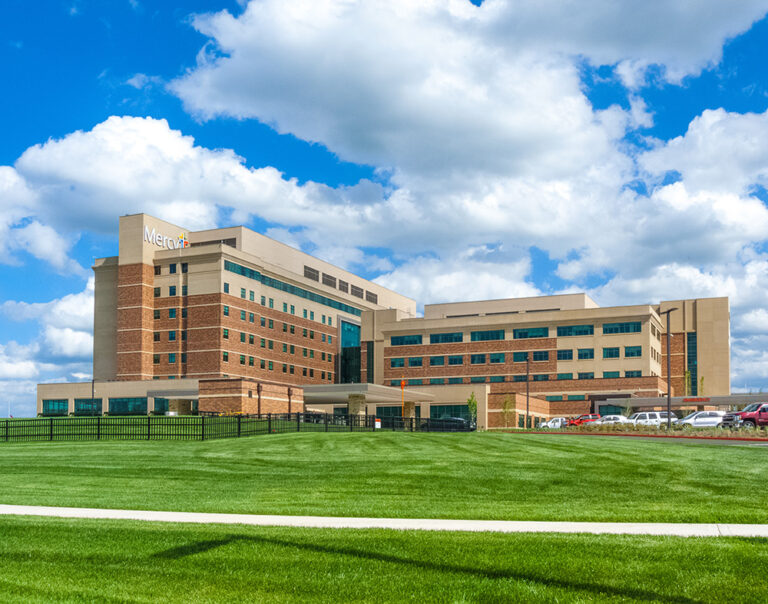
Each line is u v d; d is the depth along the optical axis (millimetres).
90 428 49969
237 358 106438
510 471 23625
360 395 83562
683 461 25312
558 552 10914
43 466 26422
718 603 8719
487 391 91938
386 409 97000
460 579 9750
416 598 9086
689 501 18125
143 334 106125
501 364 104938
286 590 9508
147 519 14875
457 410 93625
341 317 134750
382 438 36312
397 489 20750
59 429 50188
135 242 108062
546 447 30500
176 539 12188
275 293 117062
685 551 10828
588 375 99812
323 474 24109
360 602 9023
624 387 97750
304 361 123188
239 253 108438
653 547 11156
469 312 125250
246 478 23500
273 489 21000
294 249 125688
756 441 37625
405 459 26984
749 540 11711
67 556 11219
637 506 17188
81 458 29125
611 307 99750
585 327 100938
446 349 108688
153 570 10438
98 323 112375
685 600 8836
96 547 11750
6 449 33500
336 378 132500
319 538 12164
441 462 25953
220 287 104375
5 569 10602
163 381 99562
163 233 112125
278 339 116812
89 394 103500
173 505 17719
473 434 40656
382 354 112500
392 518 15148
